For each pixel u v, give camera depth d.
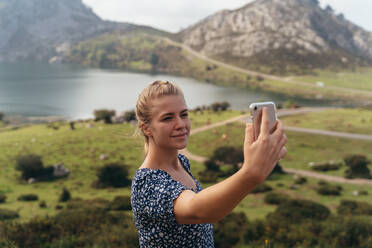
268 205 33.62
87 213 13.73
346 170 50.50
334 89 185.38
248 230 11.29
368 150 65.25
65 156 65.19
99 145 71.19
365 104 150.88
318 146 68.56
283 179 47.50
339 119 96.75
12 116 124.19
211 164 53.84
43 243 7.06
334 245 8.66
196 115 107.50
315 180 46.47
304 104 150.25
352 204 31.69
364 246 8.58
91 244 7.75
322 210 23.91
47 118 122.81
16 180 53.75
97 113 95.00
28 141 77.44
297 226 11.16
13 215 30.12
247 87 198.62
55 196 44.38
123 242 7.80
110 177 48.91
